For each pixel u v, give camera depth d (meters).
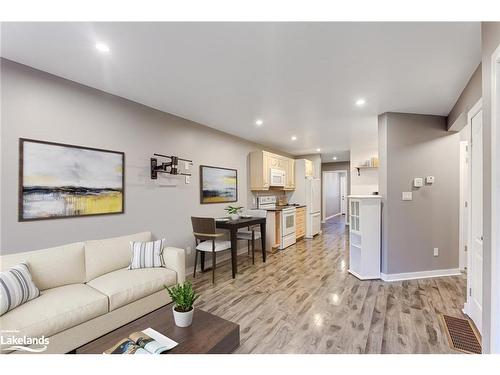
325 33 1.68
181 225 3.64
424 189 3.44
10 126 2.04
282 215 5.24
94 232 2.59
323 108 3.22
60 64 2.10
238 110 3.31
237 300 2.77
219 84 2.51
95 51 1.90
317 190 6.97
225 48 1.86
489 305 1.44
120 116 2.85
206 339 1.49
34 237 2.16
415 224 3.42
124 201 2.88
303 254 4.84
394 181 3.36
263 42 1.79
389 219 3.35
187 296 1.68
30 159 2.14
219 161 4.41
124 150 2.89
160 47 1.85
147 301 2.29
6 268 1.87
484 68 1.52
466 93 2.52
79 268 2.23
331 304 2.65
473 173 2.31
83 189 2.50
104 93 2.69
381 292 2.96
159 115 3.31
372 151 5.87
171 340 1.47
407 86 2.54
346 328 2.18
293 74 2.29
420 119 3.43
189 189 3.79
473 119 2.31
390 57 1.98
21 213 2.08
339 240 6.19
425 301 2.71
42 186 2.21
